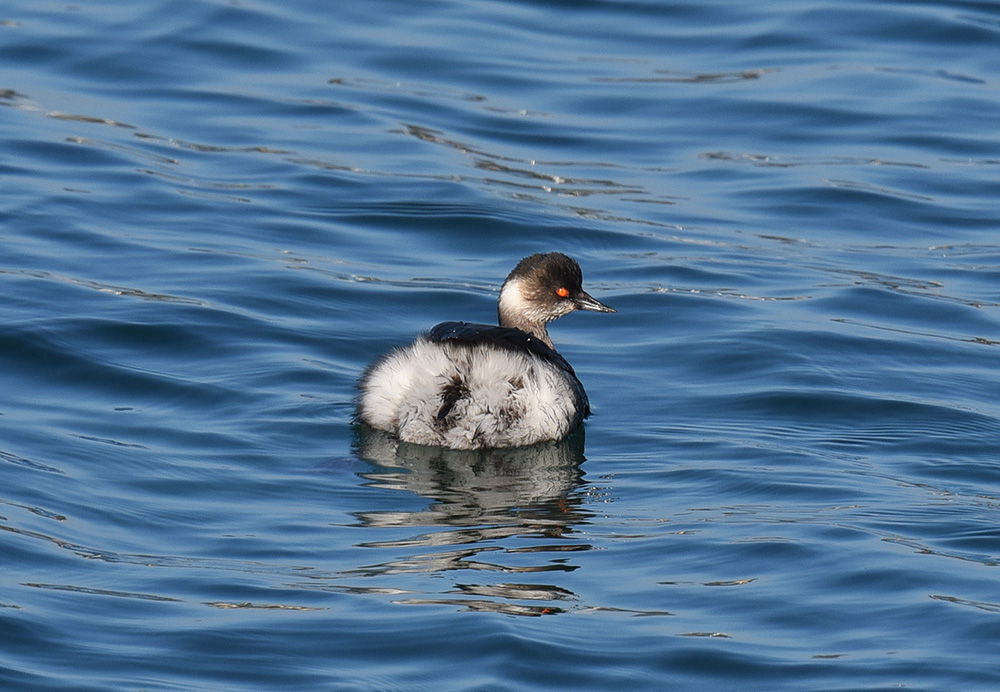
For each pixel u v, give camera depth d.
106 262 17.14
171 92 22.41
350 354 15.38
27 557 10.50
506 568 10.63
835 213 19.86
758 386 14.88
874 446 13.48
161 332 15.33
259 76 23.12
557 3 26.14
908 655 9.48
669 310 16.95
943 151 21.62
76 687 8.87
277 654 9.30
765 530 11.38
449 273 17.78
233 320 15.79
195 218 18.67
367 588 10.22
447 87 23.12
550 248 18.64
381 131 21.59
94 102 21.92
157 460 12.51
